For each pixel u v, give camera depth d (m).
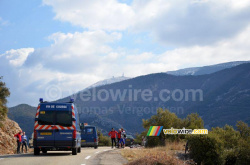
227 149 16.69
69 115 17.06
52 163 12.78
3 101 32.69
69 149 17.42
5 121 34.00
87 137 29.28
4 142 30.75
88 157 15.91
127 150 20.84
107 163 13.20
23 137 26.14
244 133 19.45
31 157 15.66
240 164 15.78
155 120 31.80
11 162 13.07
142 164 12.36
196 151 15.84
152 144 29.17
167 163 12.56
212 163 15.48
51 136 16.80
